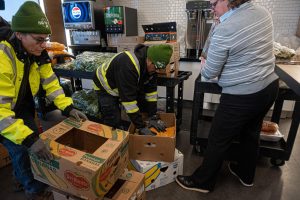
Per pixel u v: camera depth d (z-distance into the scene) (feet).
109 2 11.47
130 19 10.49
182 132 8.59
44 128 8.93
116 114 6.27
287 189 5.67
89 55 8.08
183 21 10.87
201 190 5.49
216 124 4.73
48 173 3.83
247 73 4.14
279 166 6.54
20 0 8.41
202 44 9.94
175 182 5.84
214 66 4.31
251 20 3.85
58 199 4.27
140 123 5.53
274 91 4.49
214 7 4.29
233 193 5.54
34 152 3.59
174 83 6.55
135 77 5.01
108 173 3.63
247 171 5.56
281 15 9.52
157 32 7.44
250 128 5.15
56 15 11.26
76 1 9.87
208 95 9.21
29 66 4.30
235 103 4.38
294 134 5.89
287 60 6.24
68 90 10.04
